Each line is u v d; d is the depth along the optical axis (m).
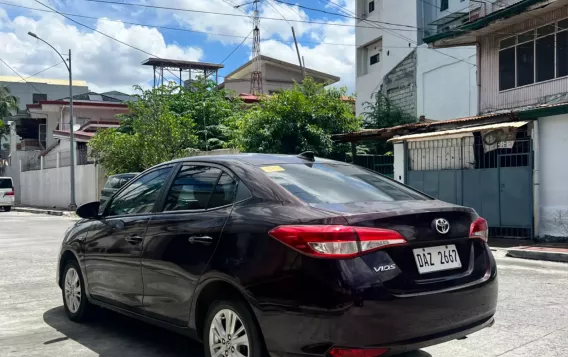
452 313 3.36
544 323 5.25
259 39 29.83
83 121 36.41
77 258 5.30
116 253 4.64
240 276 3.38
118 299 4.69
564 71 14.71
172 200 4.35
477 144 13.24
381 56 29.62
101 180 26.34
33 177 35.34
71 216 24.52
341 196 3.77
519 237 12.48
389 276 3.15
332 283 3.04
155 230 4.25
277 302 3.20
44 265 9.39
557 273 8.26
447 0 25.59
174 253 3.96
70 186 28.81
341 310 3.00
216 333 3.67
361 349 3.02
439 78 25.17
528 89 15.80
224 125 25.84
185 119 23.44
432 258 3.40
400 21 27.92
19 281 7.86
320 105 19.72
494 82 17.03
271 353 3.26
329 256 3.08
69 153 29.89
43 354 4.48
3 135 53.56
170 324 4.07
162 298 4.10
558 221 11.72
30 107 37.81
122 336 5.01
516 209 12.34
